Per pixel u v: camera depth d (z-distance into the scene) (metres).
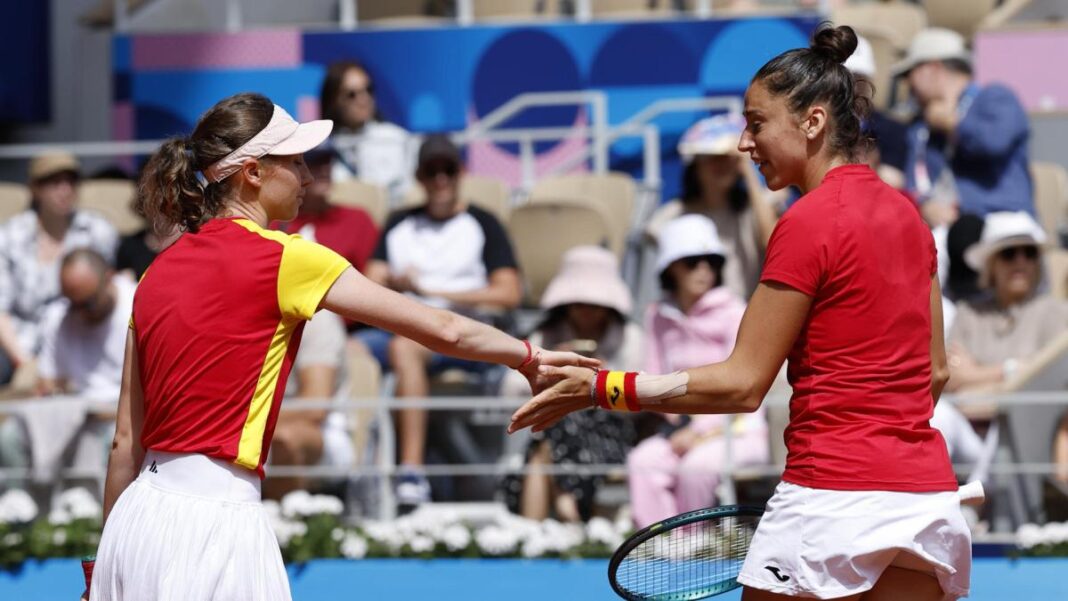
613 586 14.00
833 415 12.38
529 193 32.53
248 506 12.77
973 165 30.27
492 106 35.97
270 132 13.17
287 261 12.77
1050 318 25.30
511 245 28.72
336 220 28.94
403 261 28.50
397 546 23.47
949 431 23.36
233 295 12.73
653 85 35.38
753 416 24.33
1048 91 35.34
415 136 34.31
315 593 23.12
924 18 37.16
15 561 23.66
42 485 25.34
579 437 24.52
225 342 12.69
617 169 35.28
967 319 25.72
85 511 24.58
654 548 14.68
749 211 27.45
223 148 13.12
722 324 25.09
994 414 23.98
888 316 12.39
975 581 22.33
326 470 24.05
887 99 35.09
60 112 41.56
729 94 35.19
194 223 13.34
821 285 12.38
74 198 30.72
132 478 13.57
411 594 23.03
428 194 28.64
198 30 38.09
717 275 25.41
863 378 12.34
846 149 12.82
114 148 34.00
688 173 27.97
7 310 30.22
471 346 13.06
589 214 30.17
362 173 33.03
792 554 12.37
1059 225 32.78
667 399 12.80
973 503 13.01
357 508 25.25
